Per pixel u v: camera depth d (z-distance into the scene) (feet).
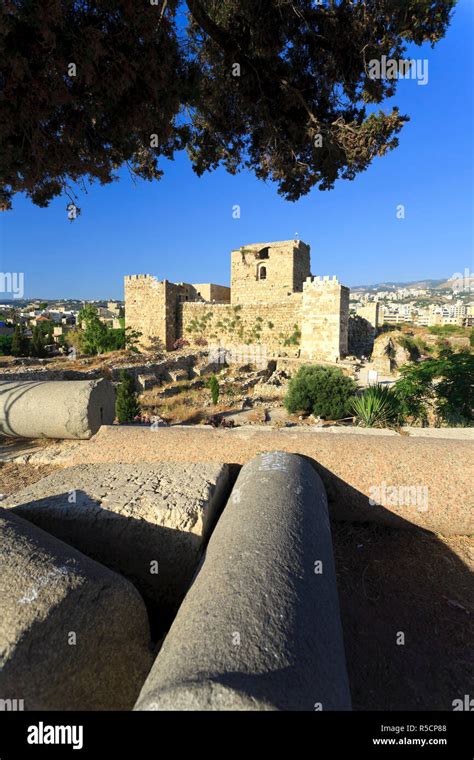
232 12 25.27
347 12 24.68
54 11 16.19
